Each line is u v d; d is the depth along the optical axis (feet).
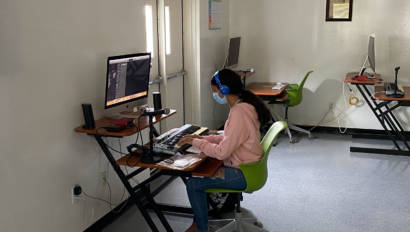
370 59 16.49
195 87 16.16
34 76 8.07
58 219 9.04
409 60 17.92
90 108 9.04
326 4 18.49
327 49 18.86
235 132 8.61
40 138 8.34
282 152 16.43
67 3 8.80
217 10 17.83
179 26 15.48
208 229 9.99
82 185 9.71
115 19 10.52
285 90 18.29
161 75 13.94
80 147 9.53
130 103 11.10
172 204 11.75
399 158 15.57
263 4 19.31
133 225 10.68
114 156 10.85
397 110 18.33
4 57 7.38
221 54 18.76
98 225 10.49
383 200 11.93
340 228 10.34
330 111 19.34
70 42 8.96
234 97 9.04
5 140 7.57
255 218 10.32
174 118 15.55
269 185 13.08
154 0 13.25
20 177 7.96
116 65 9.20
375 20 18.01
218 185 8.82
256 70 20.03
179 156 8.91
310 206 11.57
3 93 7.45
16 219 7.95
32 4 7.89
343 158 15.64
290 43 19.31
